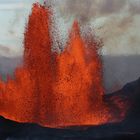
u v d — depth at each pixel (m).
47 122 71.75
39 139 50.72
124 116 64.38
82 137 51.28
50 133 52.84
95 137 51.50
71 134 52.66
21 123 56.81
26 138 51.31
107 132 53.69
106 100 71.12
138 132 53.62
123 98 70.25
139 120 60.12
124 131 54.47
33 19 68.31
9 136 52.50
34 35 70.25
